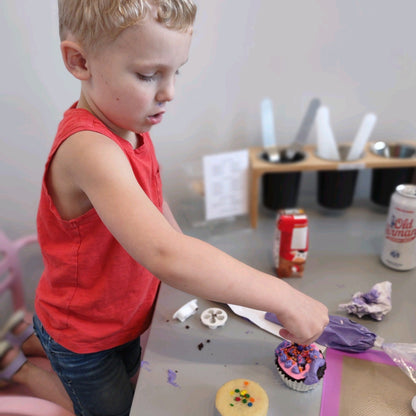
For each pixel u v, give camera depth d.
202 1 0.93
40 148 1.10
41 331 0.74
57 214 0.58
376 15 0.92
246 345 0.62
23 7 0.94
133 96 0.49
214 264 0.48
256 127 1.06
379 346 0.62
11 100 1.04
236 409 0.49
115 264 0.64
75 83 1.03
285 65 0.99
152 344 0.62
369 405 0.52
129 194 0.47
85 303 0.66
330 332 0.62
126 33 0.44
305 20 0.94
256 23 0.95
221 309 0.69
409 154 0.97
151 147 0.73
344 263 0.83
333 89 1.01
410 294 0.73
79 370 0.71
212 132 1.07
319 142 0.97
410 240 0.76
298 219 0.73
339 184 0.98
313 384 0.53
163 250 0.46
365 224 0.98
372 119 0.92
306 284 0.76
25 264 1.23
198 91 1.02
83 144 0.50
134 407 0.52
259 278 0.52
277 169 0.94
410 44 0.94
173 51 0.47
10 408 0.70
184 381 0.56
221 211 0.98
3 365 0.91
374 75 0.99
